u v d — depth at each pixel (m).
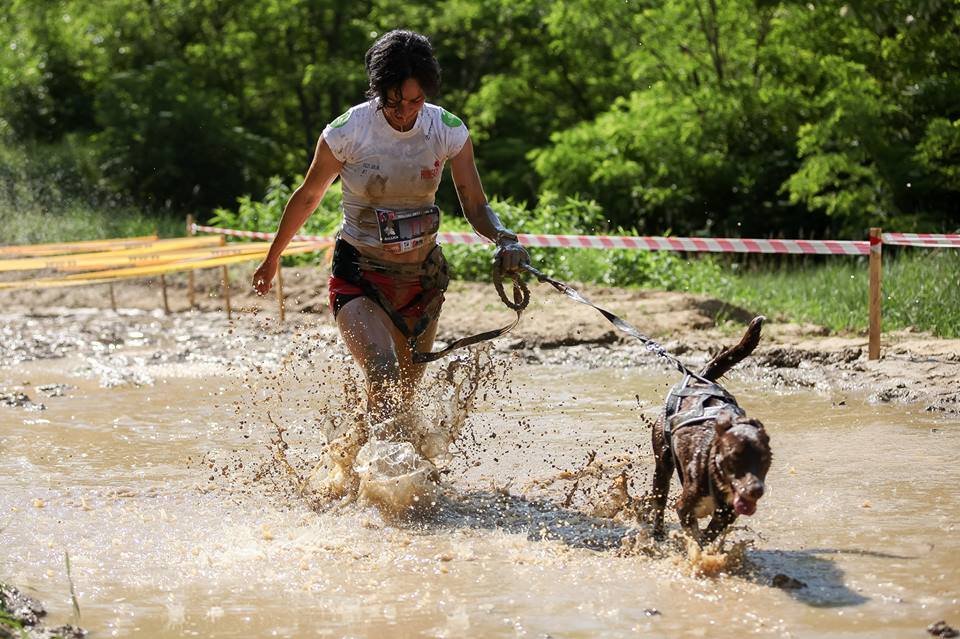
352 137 6.30
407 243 6.40
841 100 20.89
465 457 6.98
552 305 13.90
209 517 6.07
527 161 31.69
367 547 5.51
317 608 4.64
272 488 6.70
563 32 28.83
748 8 23.50
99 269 15.44
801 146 21.62
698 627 4.35
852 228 21.88
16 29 34.81
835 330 12.38
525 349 12.11
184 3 34.22
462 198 6.73
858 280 14.51
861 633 4.24
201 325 14.85
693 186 25.03
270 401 9.56
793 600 4.63
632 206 25.88
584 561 5.26
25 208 26.69
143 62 34.50
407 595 4.79
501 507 6.29
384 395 6.21
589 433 8.12
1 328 15.01
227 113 32.56
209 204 32.06
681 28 24.33
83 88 34.53
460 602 4.68
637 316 12.99
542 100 33.34
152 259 14.25
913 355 10.59
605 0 25.22
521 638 4.27
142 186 31.16
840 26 22.33
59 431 8.43
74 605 4.52
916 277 13.87
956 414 8.44
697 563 4.98
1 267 13.27
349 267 6.47
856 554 5.22
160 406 9.42
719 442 4.86
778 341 11.69
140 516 6.09
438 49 35.06
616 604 4.63
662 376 10.52
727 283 16.22
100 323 15.35
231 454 7.64
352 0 34.44
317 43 36.09
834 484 6.49
